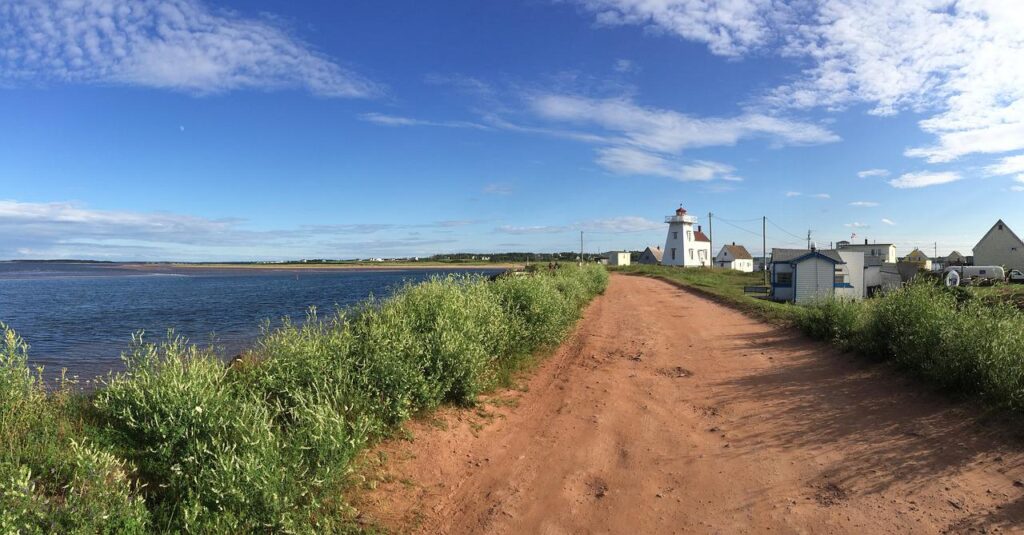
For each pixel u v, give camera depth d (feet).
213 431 14.03
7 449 12.32
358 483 15.52
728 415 22.89
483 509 15.43
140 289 171.63
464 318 27.14
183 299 123.34
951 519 13.56
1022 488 14.64
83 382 34.30
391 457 17.75
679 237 274.57
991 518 13.44
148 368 16.19
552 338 37.17
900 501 14.65
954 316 25.23
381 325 23.66
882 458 17.29
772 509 14.74
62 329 70.59
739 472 17.16
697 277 157.99
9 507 9.71
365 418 17.35
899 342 26.58
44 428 13.53
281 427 16.79
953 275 67.15
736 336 43.04
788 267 96.17
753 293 102.68
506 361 31.24
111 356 51.16
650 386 28.48
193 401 14.46
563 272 84.17
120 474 11.60
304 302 111.34
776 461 17.79
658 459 18.63
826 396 24.34
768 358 33.53
